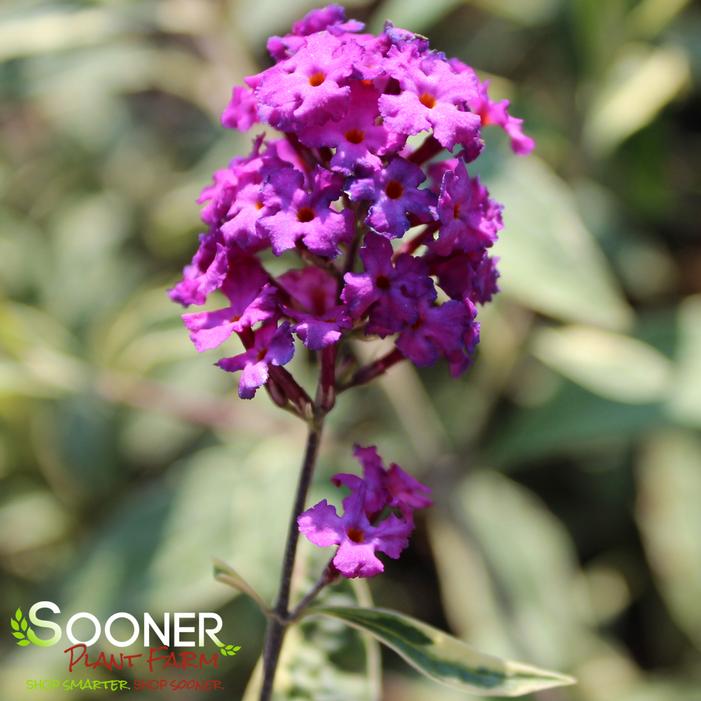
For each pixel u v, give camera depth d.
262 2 0.37
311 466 0.24
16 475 0.40
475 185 0.23
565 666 0.33
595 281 0.30
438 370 0.40
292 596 0.27
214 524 0.33
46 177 0.48
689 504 0.38
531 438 0.34
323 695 0.27
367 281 0.22
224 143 0.42
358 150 0.23
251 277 0.23
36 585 0.38
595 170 0.41
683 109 0.47
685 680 0.35
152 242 0.44
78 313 0.42
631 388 0.33
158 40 0.40
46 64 0.37
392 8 0.33
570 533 0.40
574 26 0.38
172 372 0.38
